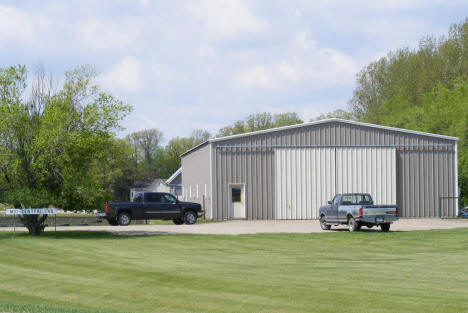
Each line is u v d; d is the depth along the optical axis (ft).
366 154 128.67
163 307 37.83
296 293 40.19
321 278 46.44
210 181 125.59
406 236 80.43
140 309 37.63
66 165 83.56
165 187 290.15
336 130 128.36
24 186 83.56
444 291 40.40
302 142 127.65
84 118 84.48
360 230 90.63
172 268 52.85
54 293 43.60
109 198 87.20
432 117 178.19
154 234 87.61
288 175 126.93
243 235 84.02
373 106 235.81
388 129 129.39
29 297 42.50
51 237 84.28
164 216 111.55
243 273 49.49
